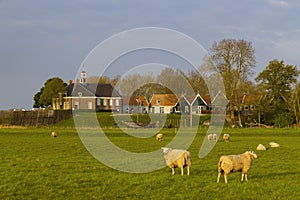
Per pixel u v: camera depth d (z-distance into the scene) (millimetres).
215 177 26375
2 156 38031
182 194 21578
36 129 82000
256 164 33031
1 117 101750
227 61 91375
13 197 20891
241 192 22000
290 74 108625
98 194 21609
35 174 27469
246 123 101062
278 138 67250
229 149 46344
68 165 31953
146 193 21859
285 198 20766
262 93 107500
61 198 20719
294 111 102500
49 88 125375
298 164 33281
